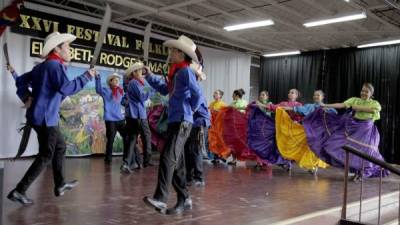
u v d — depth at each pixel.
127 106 5.62
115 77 6.75
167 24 9.09
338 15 7.55
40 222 2.82
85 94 7.81
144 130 5.81
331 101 10.73
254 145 6.72
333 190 4.83
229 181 5.20
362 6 7.29
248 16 8.38
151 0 7.31
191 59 3.23
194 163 4.69
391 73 9.62
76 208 3.30
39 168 3.32
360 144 5.68
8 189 3.95
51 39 3.35
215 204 3.72
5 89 6.87
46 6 7.45
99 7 7.73
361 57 10.23
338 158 5.75
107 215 3.11
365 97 5.79
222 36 10.06
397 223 4.44
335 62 10.73
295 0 7.18
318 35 9.48
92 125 7.90
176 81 3.15
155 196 3.05
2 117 6.85
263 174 6.03
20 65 7.07
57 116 3.38
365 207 4.21
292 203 3.94
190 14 8.11
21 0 6.65
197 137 4.53
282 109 6.47
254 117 6.77
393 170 3.51
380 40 9.54
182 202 3.32
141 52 8.98
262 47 11.09
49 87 3.32
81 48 7.86
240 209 3.55
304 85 11.23
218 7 7.78
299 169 6.82
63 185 3.52
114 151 8.23
